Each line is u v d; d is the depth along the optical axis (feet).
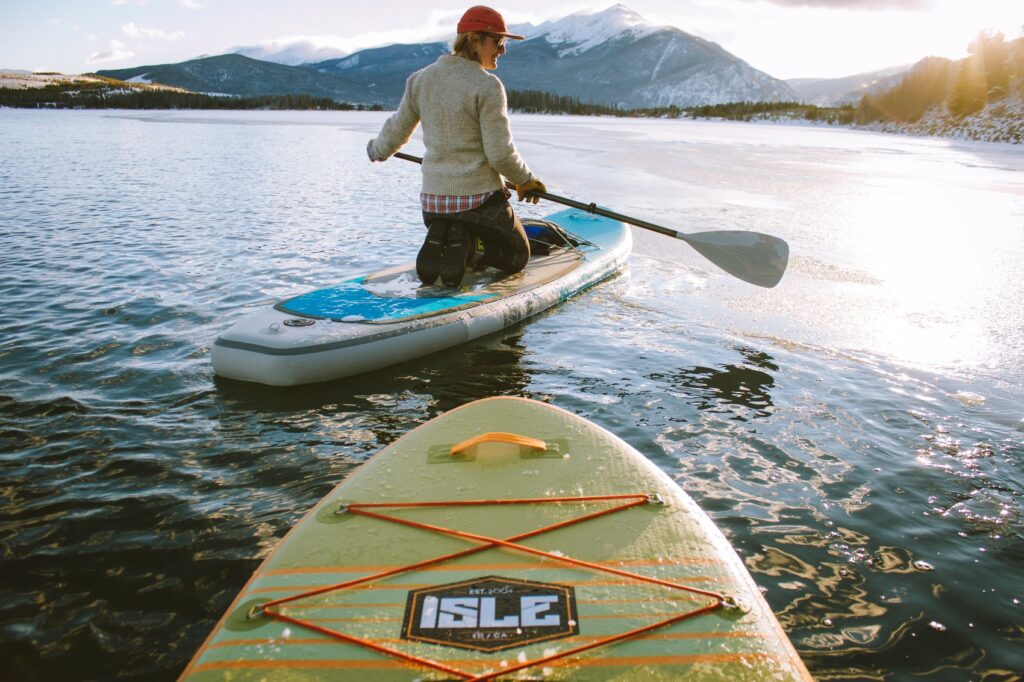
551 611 4.27
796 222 22.82
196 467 7.84
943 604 5.78
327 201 27.94
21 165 39.27
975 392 10.13
